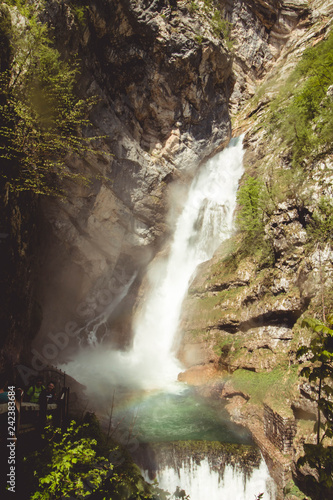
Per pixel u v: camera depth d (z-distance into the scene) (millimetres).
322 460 4184
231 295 16281
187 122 23656
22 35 11891
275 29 35281
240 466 9727
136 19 19469
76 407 11508
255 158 23484
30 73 11797
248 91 34219
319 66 17922
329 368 4301
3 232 10594
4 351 10570
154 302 21953
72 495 6082
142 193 21578
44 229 17250
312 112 16203
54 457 5633
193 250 23359
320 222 12375
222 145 25781
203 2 23422
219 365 14922
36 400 8070
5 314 10766
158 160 22594
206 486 9648
